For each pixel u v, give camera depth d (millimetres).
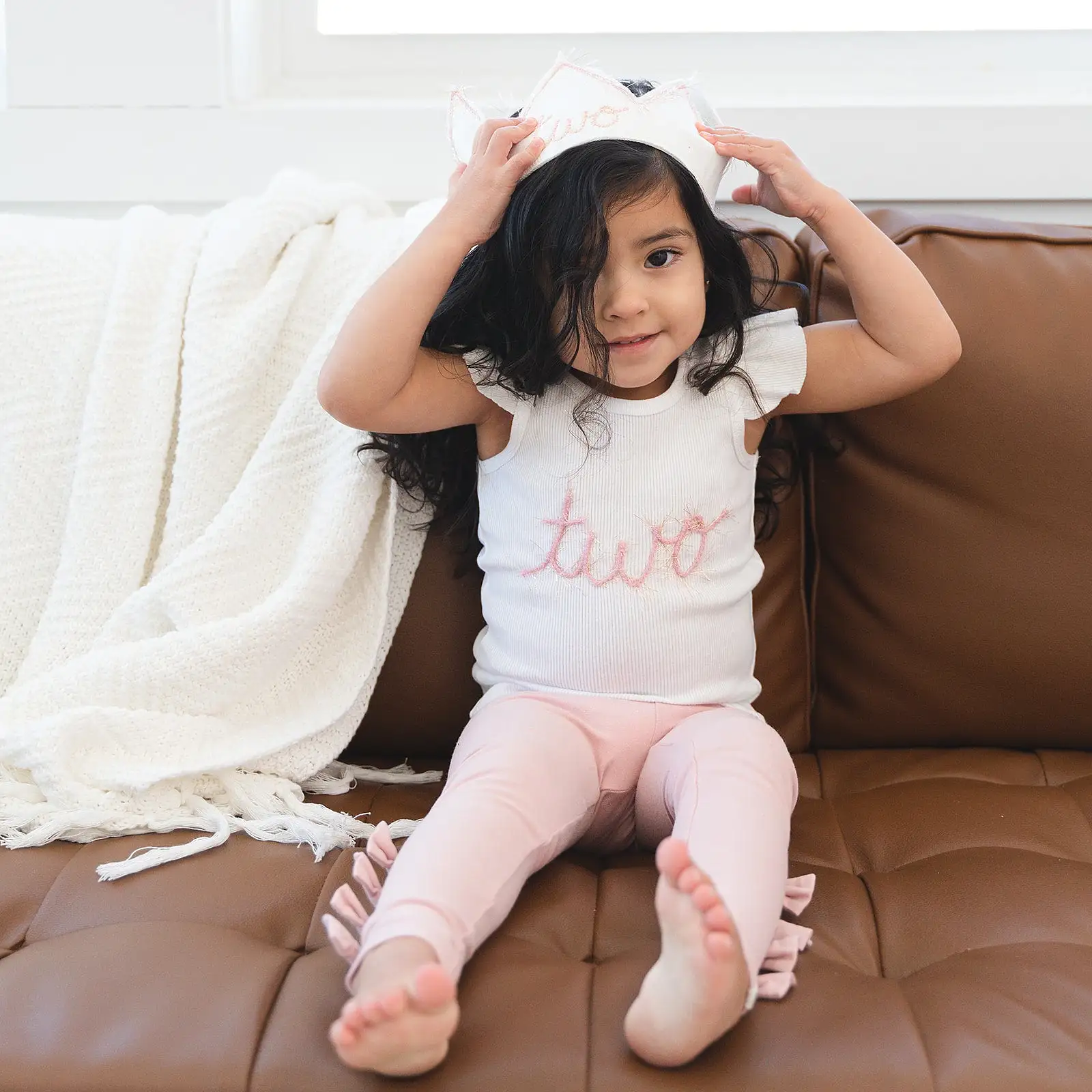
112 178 1318
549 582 910
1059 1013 607
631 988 634
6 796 850
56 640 959
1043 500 990
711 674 909
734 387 935
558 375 885
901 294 920
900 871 803
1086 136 1260
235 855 803
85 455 985
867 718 1050
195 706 920
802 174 910
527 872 736
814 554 1068
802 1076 573
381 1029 539
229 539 961
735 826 700
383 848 745
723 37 1362
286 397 1012
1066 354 982
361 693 984
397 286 852
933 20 1377
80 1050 602
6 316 1013
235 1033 608
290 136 1302
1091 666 998
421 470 991
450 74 1378
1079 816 869
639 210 825
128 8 1287
